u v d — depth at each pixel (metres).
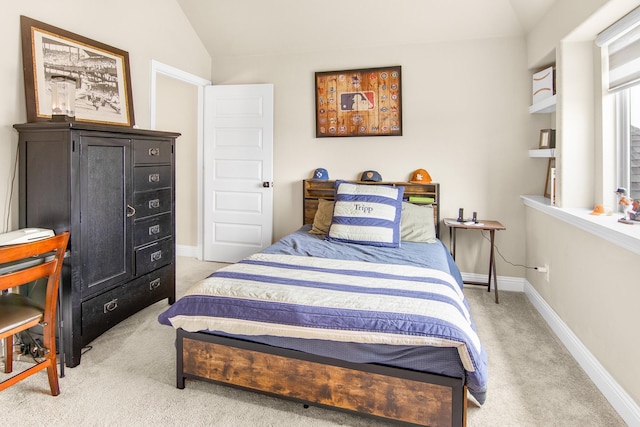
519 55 3.33
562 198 2.59
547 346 2.42
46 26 2.39
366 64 3.71
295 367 1.71
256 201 4.12
